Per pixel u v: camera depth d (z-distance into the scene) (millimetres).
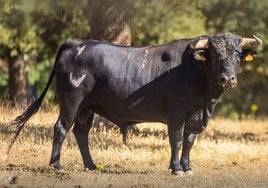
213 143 55500
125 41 57719
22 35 76625
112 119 42438
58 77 41906
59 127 41781
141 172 42125
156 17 71938
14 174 39469
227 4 72062
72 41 42219
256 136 66000
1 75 108875
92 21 57594
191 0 69000
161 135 58156
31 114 42625
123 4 57000
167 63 40375
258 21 75125
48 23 77125
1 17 73125
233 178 40531
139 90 40531
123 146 50938
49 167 41750
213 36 38875
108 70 40969
